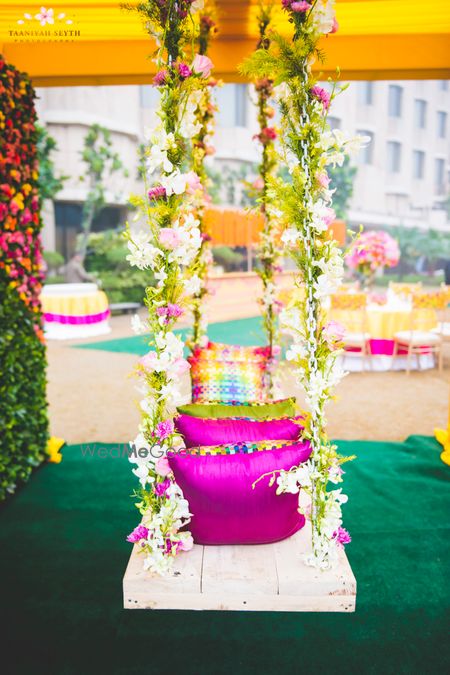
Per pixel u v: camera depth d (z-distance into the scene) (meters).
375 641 2.10
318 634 2.13
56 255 15.73
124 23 3.66
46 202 16.56
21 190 3.41
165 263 2.11
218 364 3.27
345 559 2.24
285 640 2.10
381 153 32.25
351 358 7.12
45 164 15.15
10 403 3.30
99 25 3.70
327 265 2.01
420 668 1.96
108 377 6.66
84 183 16.72
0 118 3.10
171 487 2.12
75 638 2.12
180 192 2.07
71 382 6.41
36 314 3.70
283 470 2.10
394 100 32.22
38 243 3.73
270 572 2.13
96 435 4.56
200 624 2.19
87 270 15.13
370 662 1.99
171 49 2.08
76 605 2.33
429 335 6.86
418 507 3.25
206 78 2.26
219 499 2.16
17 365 3.35
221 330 10.70
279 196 2.08
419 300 6.68
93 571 2.59
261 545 2.29
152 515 2.18
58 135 16.50
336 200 26.78
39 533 2.94
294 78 1.98
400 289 8.34
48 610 2.29
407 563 2.66
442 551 2.76
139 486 3.53
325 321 2.21
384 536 2.92
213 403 2.77
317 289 2.01
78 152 16.08
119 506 3.25
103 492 3.44
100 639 2.11
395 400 5.70
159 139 2.06
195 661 1.99
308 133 1.99
